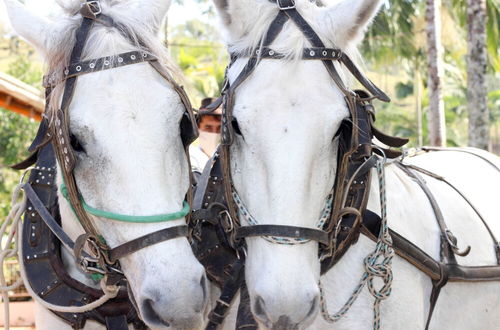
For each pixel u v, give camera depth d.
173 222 2.32
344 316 2.72
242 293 2.77
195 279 2.27
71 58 2.40
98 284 2.77
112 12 2.52
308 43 2.50
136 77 2.35
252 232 2.41
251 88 2.44
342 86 2.46
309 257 2.42
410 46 16.02
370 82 2.68
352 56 2.70
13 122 16.92
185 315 2.22
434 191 3.28
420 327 2.84
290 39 2.47
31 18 2.58
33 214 2.79
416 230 2.97
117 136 2.26
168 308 2.21
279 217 2.35
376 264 2.70
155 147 2.29
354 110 2.44
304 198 2.36
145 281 2.27
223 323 2.92
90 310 2.71
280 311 2.30
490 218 3.45
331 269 2.73
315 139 2.36
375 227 2.77
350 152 2.46
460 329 3.08
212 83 17.92
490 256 3.25
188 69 19.06
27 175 3.00
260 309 2.40
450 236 3.00
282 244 2.35
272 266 2.35
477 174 3.75
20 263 2.78
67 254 2.79
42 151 2.83
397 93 27.53
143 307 2.28
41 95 2.69
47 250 2.75
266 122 2.37
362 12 2.60
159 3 2.62
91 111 2.28
